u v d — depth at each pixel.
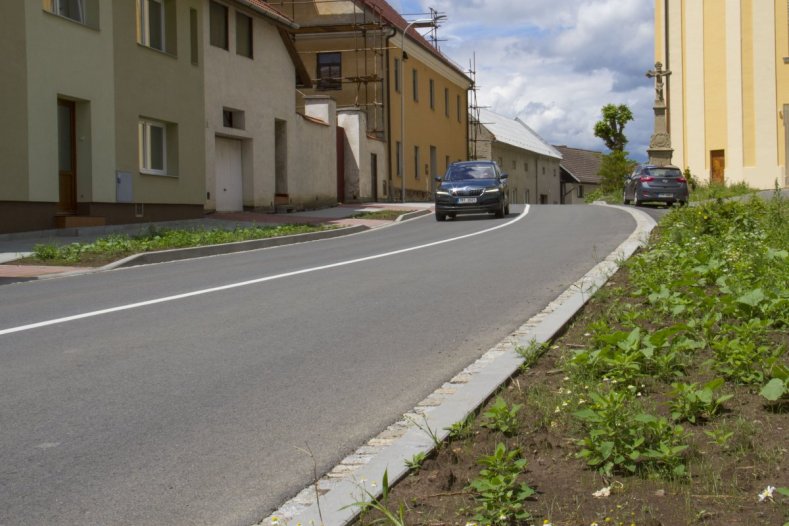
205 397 5.71
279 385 6.01
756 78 39.38
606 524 3.42
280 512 3.79
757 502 3.56
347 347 7.23
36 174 18.31
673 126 42.00
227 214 26.22
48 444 4.77
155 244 16.50
